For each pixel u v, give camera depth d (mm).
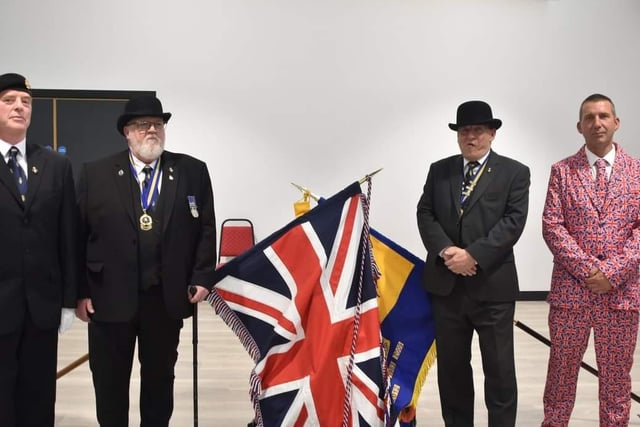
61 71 5609
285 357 2389
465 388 2512
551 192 2607
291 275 2432
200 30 5660
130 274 2227
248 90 5734
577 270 2455
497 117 5906
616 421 2529
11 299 2018
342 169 5844
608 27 5922
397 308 2574
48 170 2146
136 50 5633
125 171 2311
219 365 3830
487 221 2402
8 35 5566
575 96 5949
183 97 5695
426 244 2506
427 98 5840
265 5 5688
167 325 2324
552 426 2613
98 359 2281
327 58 5766
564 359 2562
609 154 2553
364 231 2436
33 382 2131
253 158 5781
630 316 2494
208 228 2416
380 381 2363
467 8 5812
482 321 2404
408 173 5875
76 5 5570
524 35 5867
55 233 2156
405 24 5785
